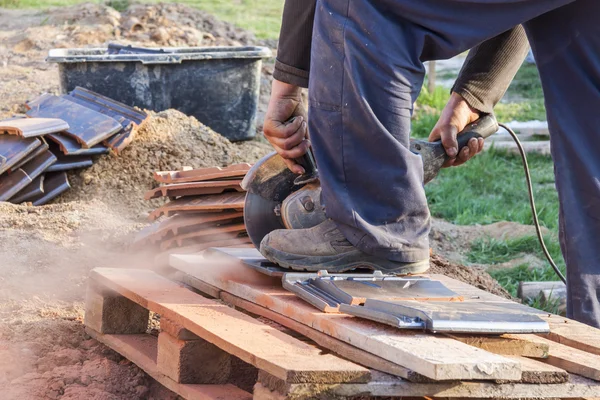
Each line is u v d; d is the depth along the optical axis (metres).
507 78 6.44
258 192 5.92
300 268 5.32
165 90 12.40
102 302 5.68
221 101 12.80
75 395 4.98
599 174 6.17
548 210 12.45
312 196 5.73
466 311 4.50
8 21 23.17
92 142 10.02
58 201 9.88
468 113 6.36
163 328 4.94
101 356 5.66
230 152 11.23
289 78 5.77
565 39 6.00
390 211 5.20
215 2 31.95
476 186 13.84
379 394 3.92
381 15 4.96
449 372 3.78
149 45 19.88
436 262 8.41
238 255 5.99
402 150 5.04
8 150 9.50
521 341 4.48
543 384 4.12
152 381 5.39
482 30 5.09
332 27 5.03
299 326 4.80
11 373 5.20
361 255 5.27
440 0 4.98
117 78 12.18
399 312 4.41
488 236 11.17
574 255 6.28
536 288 9.21
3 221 8.04
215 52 12.73
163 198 10.03
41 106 10.91
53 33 20.94
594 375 4.32
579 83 6.07
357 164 5.09
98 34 20.70
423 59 5.26
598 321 6.27
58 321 6.05
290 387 3.79
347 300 4.74
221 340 4.33
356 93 4.96
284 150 5.74
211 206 7.38
